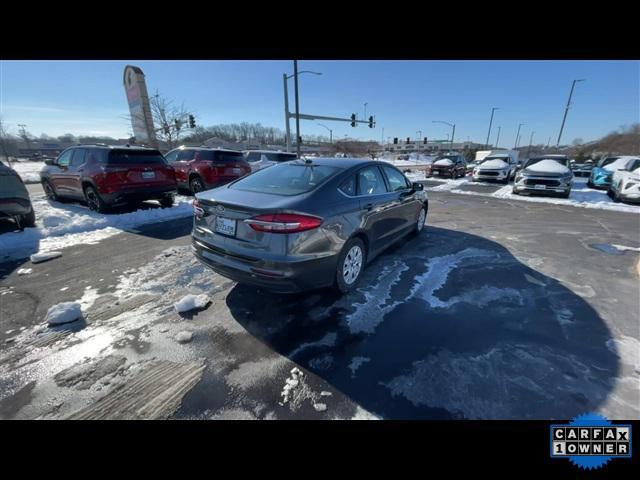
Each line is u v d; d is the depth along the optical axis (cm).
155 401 192
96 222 598
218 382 207
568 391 198
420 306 303
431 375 212
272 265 248
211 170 918
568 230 609
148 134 2197
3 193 486
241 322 276
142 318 281
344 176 321
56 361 225
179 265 405
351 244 319
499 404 189
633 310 297
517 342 248
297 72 1830
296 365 222
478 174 1559
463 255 451
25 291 330
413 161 4712
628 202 941
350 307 301
